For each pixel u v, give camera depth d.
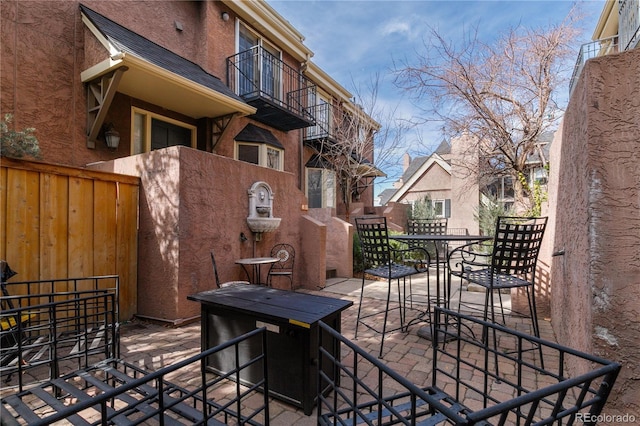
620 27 4.98
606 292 1.78
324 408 2.20
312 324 2.04
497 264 3.04
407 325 3.73
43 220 3.35
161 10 6.27
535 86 7.12
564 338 2.87
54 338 2.19
